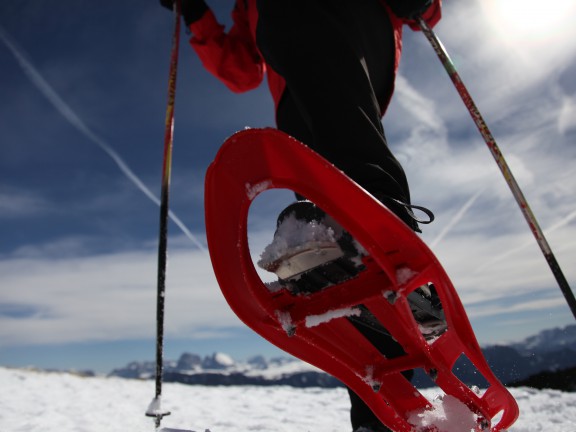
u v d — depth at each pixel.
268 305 1.02
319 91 1.27
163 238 1.97
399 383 1.14
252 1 1.70
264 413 3.53
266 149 0.89
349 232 0.87
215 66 2.22
